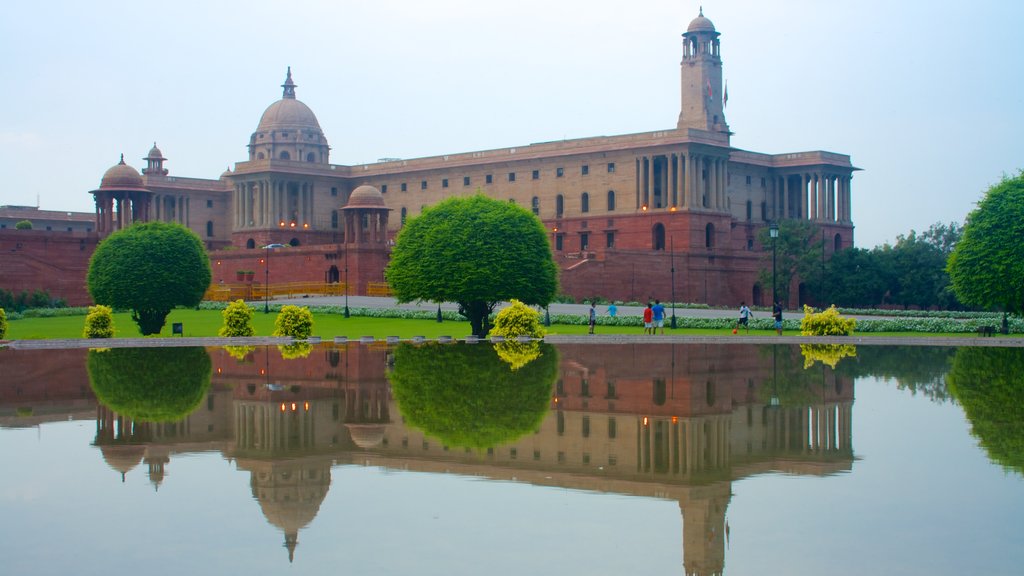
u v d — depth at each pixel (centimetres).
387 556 1956
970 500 2288
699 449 2870
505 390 4103
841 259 14200
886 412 3469
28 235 12131
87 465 2700
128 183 13162
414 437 3058
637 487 2450
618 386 4234
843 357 5625
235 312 7806
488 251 7894
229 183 18325
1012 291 8569
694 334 7969
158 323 8725
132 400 3866
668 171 14238
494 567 1898
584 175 15038
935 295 13950
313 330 8456
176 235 8812
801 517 2178
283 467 2667
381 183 17288
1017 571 1848
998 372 4722
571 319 9212
